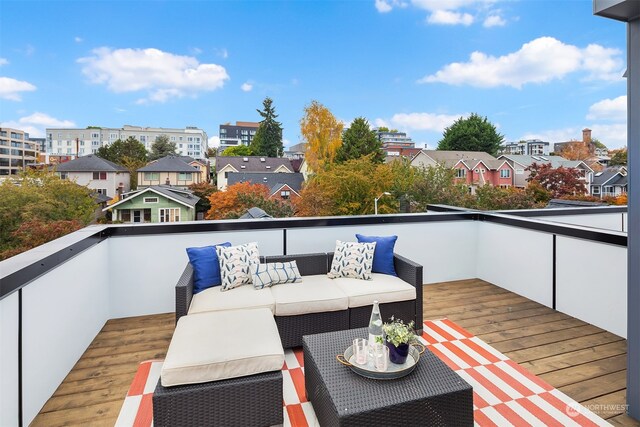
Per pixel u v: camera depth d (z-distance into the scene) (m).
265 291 2.84
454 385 1.60
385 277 3.18
